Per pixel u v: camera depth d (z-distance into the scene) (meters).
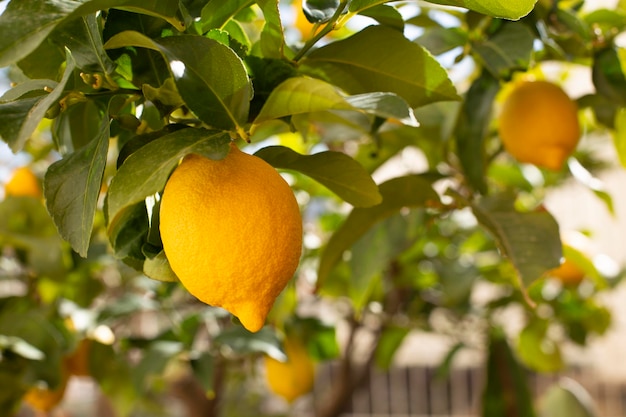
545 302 1.24
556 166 0.77
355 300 0.91
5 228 0.87
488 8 0.57
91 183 0.54
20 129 0.53
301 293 1.28
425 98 0.65
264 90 0.59
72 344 0.87
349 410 2.26
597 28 0.80
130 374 0.94
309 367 1.03
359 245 0.92
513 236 0.70
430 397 2.25
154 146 0.52
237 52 0.59
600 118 0.84
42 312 0.92
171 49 0.53
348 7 0.60
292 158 0.59
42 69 0.61
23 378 0.83
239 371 1.31
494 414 1.14
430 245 1.26
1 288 1.31
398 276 1.19
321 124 0.88
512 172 1.11
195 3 0.60
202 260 0.52
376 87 0.65
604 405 2.25
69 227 0.54
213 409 1.20
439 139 0.89
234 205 0.52
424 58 0.63
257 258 0.52
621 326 2.32
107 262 0.95
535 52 0.81
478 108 0.79
